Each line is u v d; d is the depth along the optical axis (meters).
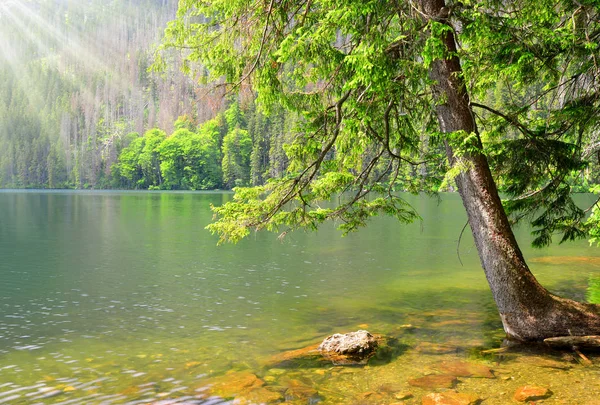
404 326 8.82
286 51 6.14
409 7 6.12
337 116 7.66
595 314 6.72
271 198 7.84
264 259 18.41
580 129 7.52
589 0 6.06
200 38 7.16
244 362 6.90
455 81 6.79
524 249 20.62
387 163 8.45
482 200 6.95
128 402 5.55
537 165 7.48
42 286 13.38
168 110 160.62
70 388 6.05
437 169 8.19
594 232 8.34
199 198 75.00
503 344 7.16
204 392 5.77
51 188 149.12
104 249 21.16
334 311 10.28
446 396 5.20
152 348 7.77
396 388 5.57
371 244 22.91
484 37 5.79
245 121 130.12
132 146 143.62
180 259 18.42
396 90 6.54
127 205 56.22
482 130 8.17
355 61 5.65
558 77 6.85
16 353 7.58
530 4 5.94
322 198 8.01
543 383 5.53
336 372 6.24
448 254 19.58
